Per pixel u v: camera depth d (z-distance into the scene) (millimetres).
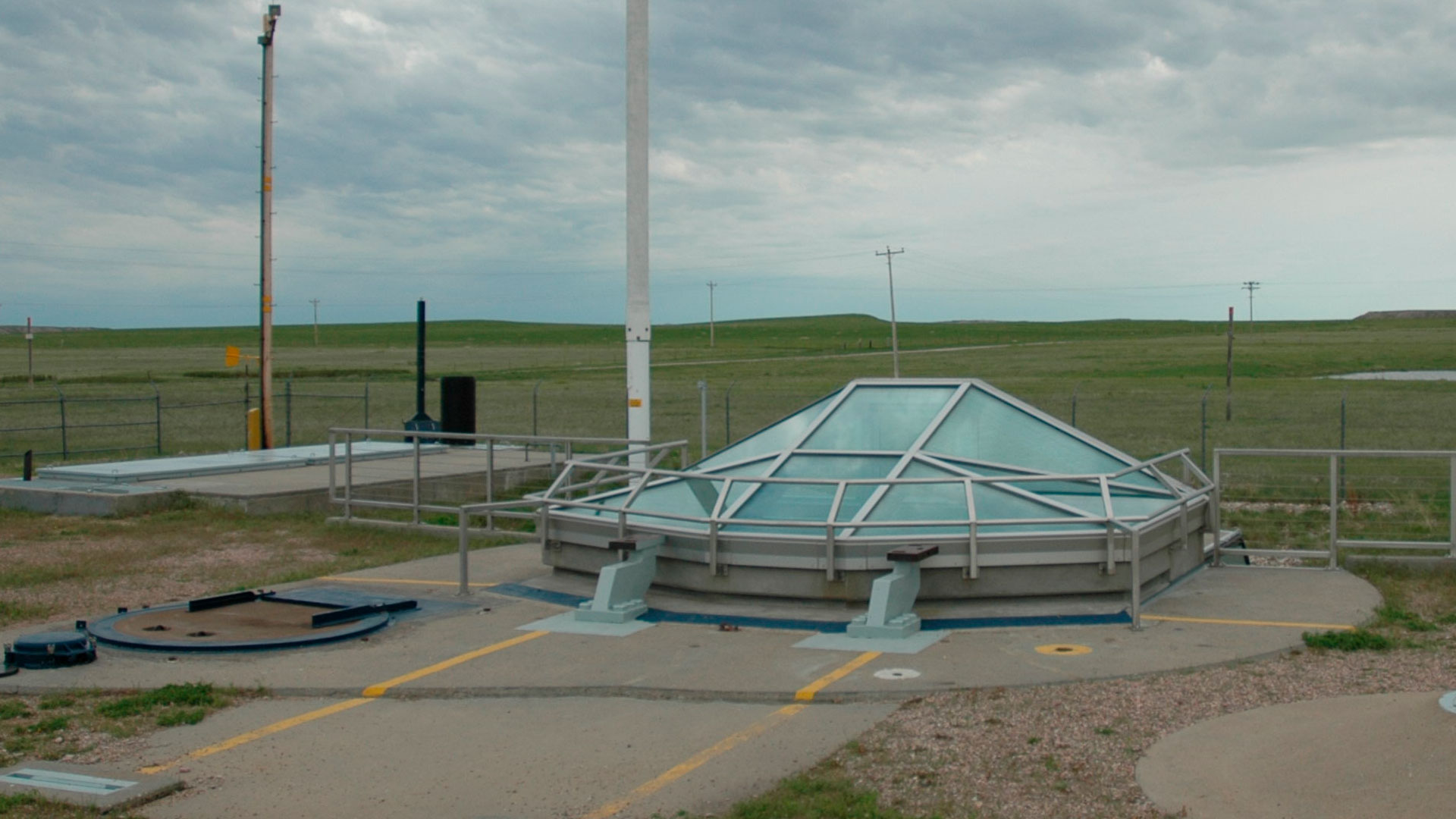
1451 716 5586
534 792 5957
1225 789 5504
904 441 11664
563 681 7930
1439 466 21812
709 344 131125
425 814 5691
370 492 17469
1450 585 10766
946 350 102875
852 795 5711
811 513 10531
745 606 10078
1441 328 153875
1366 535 14414
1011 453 11430
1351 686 7320
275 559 13695
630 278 14219
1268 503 17156
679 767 6285
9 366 87625
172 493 17422
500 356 104062
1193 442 25812
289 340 164625
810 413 12500
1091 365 72688
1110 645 8539
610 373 68938
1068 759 6121
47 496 17500
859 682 7680
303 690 7875
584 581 11453
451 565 12719
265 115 25312
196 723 7258
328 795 5992
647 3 13977
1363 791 5160
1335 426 29172
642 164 14109
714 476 10430
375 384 59062
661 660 8453
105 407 46625
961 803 5602
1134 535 9062
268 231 25359
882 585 9156
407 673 8227
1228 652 8234
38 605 11086
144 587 12055
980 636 8906
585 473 19031
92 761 6555
